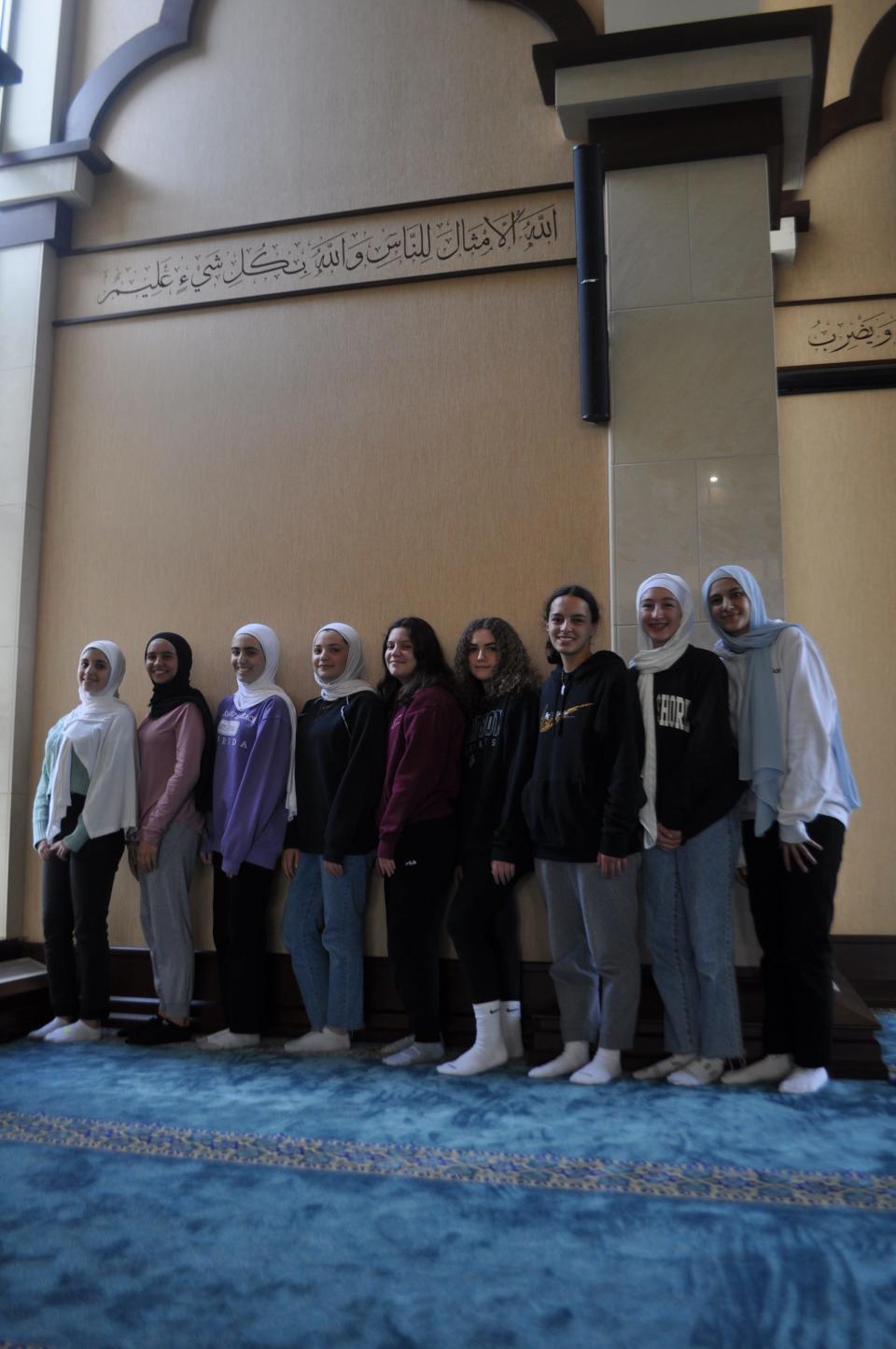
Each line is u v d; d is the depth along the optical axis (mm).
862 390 5227
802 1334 1459
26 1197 1994
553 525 3740
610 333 3730
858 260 5262
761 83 3631
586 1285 1611
